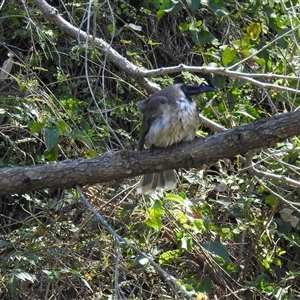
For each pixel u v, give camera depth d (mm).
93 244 10500
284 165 10234
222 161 12102
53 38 12078
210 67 9961
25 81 11133
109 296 10086
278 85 10211
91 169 7996
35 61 12062
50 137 8375
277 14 11523
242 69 10438
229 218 12391
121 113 12375
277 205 11266
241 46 10625
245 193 11305
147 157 8047
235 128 8070
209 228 10750
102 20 13203
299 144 10734
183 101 8492
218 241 10828
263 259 11430
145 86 10430
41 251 10172
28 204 11961
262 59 10227
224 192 11805
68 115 10703
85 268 10359
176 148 8086
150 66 12258
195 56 13766
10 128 11281
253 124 8016
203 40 10398
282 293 10523
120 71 12742
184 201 9789
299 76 9695
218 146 8039
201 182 11289
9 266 10297
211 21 13180
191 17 10352
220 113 11328
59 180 7996
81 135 8984
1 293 10523
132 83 12773
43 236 10320
